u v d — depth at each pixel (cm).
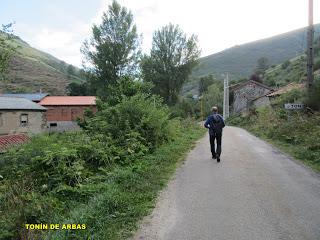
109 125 1198
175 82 4319
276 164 966
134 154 995
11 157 981
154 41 4312
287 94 2512
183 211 556
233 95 5916
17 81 10100
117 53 3947
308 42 1598
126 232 471
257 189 686
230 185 720
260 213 543
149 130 1234
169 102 4334
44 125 3859
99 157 896
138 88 1586
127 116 1242
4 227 490
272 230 475
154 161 951
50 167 806
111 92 1686
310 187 702
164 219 521
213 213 545
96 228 471
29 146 1227
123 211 546
